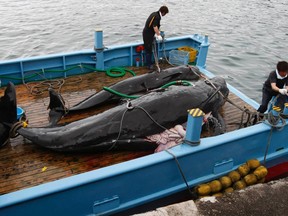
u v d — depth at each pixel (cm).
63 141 511
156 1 2566
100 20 1939
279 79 597
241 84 1138
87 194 420
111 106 686
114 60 880
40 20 1892
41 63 779
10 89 515
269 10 2339
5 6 2192
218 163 511
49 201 398
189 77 796
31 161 513
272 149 563
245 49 1505
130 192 452
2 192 447
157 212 357
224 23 1961
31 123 613
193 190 503
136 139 536
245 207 387
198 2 2591
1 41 1535
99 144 519
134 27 1825
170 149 471
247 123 611
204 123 605
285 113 546
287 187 422
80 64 830
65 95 730
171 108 571
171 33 1741
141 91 727
